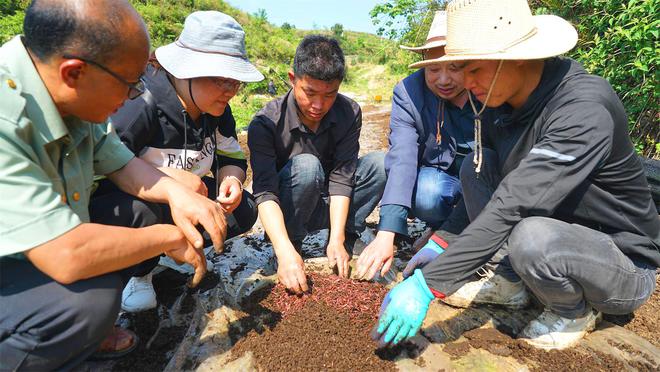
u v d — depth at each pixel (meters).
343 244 2.68
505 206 1.64
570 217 1.91
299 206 2.57
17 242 1.27
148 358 1.92
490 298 2.21
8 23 20.27
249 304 2.21
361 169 2.76
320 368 1.79
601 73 3.83
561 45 1.58
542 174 1.61
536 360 1.88
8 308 1.38
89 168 1.67
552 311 1.96
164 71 2.10
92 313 1.43
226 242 2.94
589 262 1.69
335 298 2.20
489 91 1.69
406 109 2.63
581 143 1.57
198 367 1.85
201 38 1.97
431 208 2.67
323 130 2.55
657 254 1.86
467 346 1.96
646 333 2.08
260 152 2.47
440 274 1.71
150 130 2.10
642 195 1.79
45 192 1.33
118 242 1.45
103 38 1.26
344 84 29.80
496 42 1.59
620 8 3.63
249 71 2.03
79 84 1.32
